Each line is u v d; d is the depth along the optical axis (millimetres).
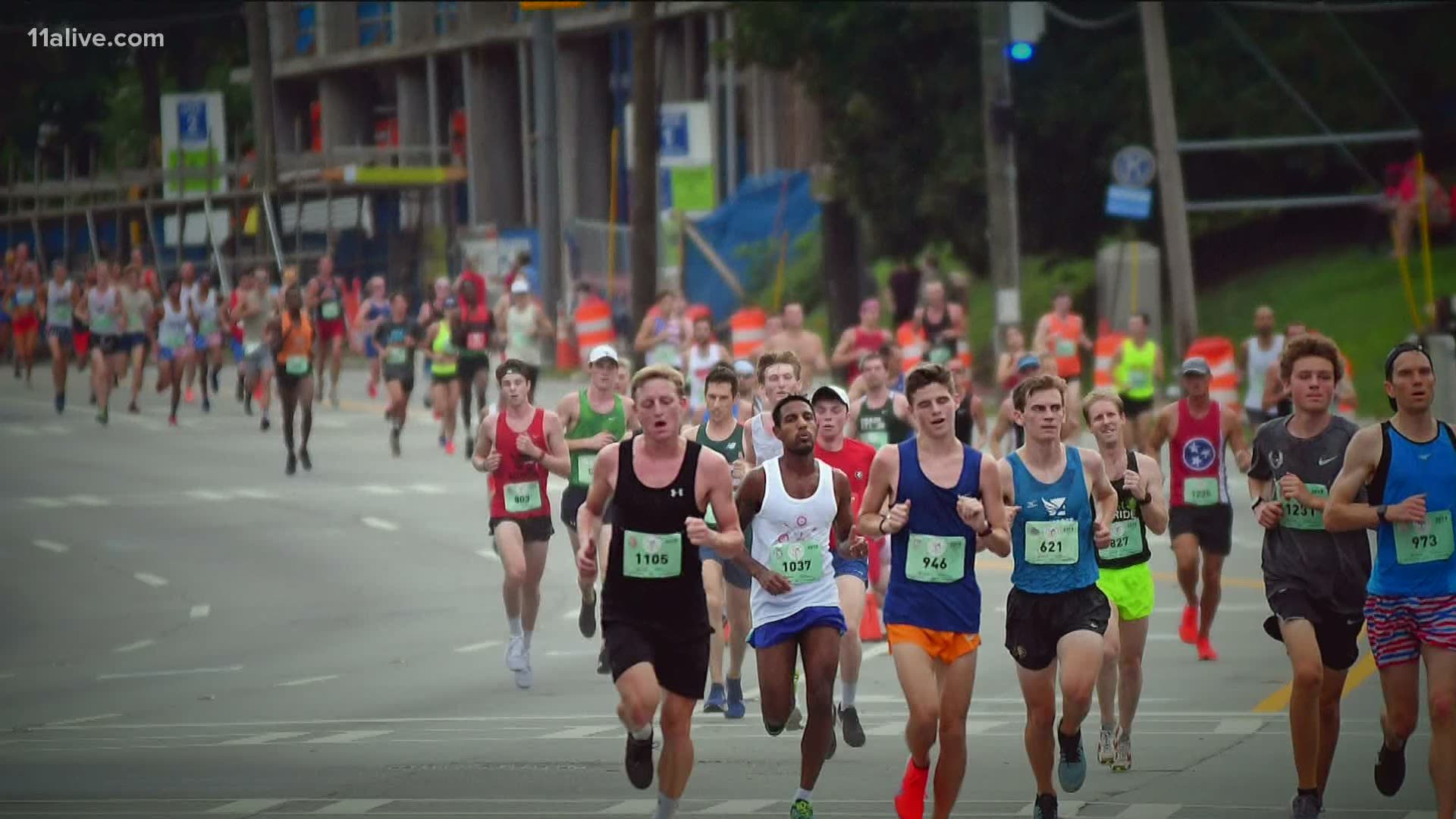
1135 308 128625
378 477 105312
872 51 146750
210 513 95000
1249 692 50875
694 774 40969
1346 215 151125
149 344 137875
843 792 38656
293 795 38750
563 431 54500
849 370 106875
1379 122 142500
